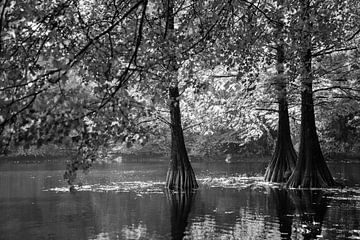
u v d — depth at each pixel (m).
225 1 8.24
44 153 38.75
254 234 10.63
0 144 4.64
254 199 16.27
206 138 41.81
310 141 19.62
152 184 21.86
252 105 22.81
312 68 16.48
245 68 9.31
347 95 21.50
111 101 5.36
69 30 7.02
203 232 11.03
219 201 15.98
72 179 5.55
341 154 33.38
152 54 6.71
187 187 19.84
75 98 4.68
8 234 11.27
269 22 9.32
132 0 7.47
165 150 42.97
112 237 10.73
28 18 6.05
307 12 9.47
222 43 8.58
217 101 22.81
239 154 41.81
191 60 8.37
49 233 11.30
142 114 5.71
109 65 5.89
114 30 7.48
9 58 5.79
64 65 4.74
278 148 22.44
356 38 17.02
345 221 11.91
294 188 19.31
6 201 16.45
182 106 23.52
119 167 32.94
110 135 5.57
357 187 19.25
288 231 10.86
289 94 18.72
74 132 5.15
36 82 4.89
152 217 13.13
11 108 4.67
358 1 12.54
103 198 17.05
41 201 16.38
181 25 8.06
